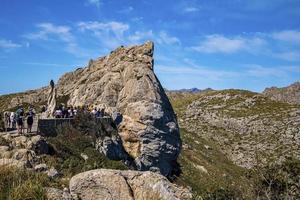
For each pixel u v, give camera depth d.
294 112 103.00
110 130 46.66
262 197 23.42
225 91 124.38
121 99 52.78
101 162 37.91
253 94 119.94
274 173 23.77
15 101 76.62
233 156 84.62
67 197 11.38
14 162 13.61
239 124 100.31
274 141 89.44
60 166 31.72
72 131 40.28
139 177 12.12
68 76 67.75
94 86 55.75
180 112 114.81
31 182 11.59
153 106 50.78
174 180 52.25
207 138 95.00
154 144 49.84
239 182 30.89
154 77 54.56
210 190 24.11
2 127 37.03
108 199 11.71
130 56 59.00
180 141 54.84
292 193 23.27
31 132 35.47
